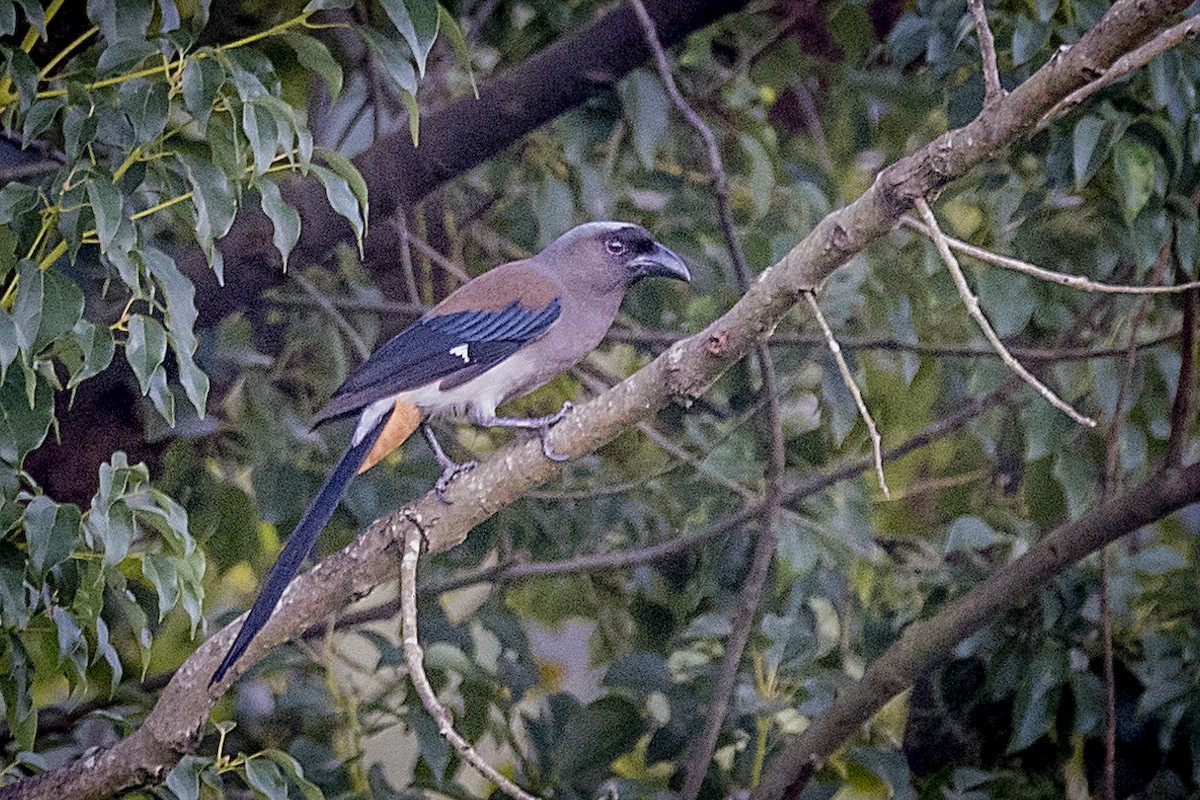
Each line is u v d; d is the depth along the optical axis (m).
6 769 7.77
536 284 10.12
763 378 10.23
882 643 10.99
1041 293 10.66
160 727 7.76
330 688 10.47
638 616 11.90
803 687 10.50
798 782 10.09
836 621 11.95
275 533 12.38
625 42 10.66
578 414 7.62
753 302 7.03
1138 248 9.43
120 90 6.77
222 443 11.16
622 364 13.07
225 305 10.34
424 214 12.55
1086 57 6.04
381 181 10.65
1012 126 6.24
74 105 6.66
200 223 6.88
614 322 12.07
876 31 12.23
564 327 10.22
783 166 12.07
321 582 7.86
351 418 10.84
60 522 6.64
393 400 9.48
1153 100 9.52
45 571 6.59
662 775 11.62
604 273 10.41
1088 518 9.81
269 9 10.77
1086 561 10.49
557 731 10.49
